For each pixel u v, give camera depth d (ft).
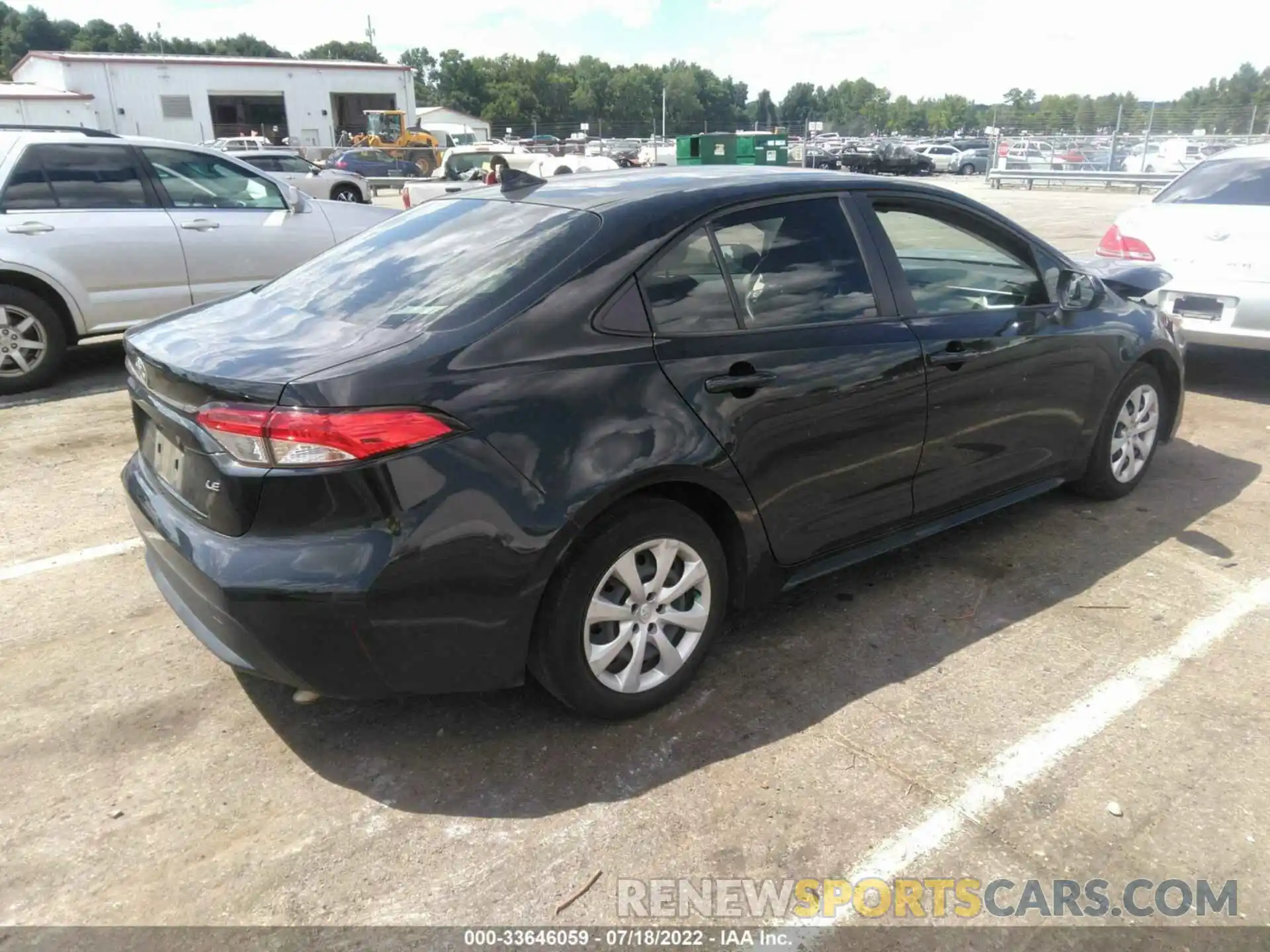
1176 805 8.52
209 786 8.86
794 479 10.35
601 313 9.05
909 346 11.16
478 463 8.14
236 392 7.91
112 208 22.49
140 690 10.35
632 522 9.06
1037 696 10.16
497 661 8.66
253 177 24.80
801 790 8.73
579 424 8.62
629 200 9.99
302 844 8.13
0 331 21.50
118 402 21.48
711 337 9.70
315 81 131.13
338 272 10.61
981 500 12.92
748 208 10.38
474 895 7.59
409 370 8.04
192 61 121.49
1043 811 8.45
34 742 9.47
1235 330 20.29
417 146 125.59
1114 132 94.53
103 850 8.07
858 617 11.83
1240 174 21.35
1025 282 13.15
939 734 9.52
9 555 13.67
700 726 9.66
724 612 10.28
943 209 12.21
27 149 21.63
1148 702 10.02
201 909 7.46
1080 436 14.07
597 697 9.33
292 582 7.81
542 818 8.40
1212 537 14.08
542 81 399.24
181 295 23.49
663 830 8.27
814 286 10.75
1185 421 19.95
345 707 10.04
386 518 7.89
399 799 8.66
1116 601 12.19
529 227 9.96
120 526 14.71
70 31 401.49
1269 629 11.47
